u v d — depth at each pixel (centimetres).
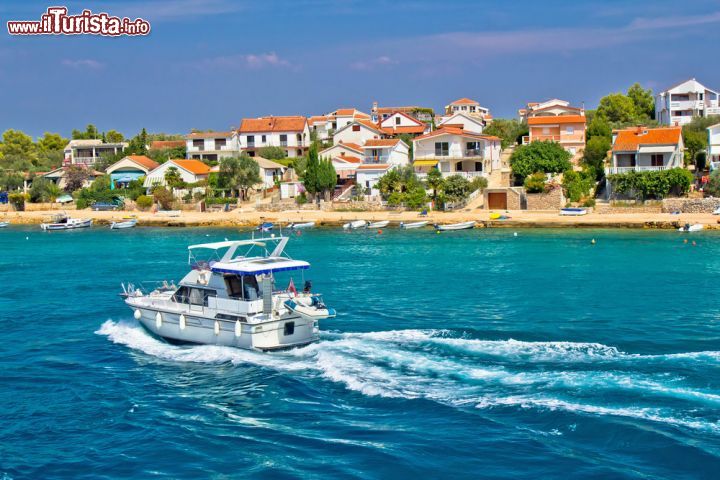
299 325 3650
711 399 2805
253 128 14600
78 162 14925
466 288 5234
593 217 9250
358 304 4716
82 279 6050
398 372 3238
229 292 3738
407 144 13538
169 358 3644
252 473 2448
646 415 2673
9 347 3959
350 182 11988
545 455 2464
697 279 5444
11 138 19362
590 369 3192
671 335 3819
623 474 2325
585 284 5325
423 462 2464
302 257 7031
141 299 4128
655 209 9425
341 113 16312
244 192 12000
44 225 10638
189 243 8550
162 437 2748
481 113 18850
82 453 2645
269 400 3022
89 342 4022
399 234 8956
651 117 15812
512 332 3925
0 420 2947
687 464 2352
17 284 5850
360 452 2553
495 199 10312
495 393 2959
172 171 12288
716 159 10488
